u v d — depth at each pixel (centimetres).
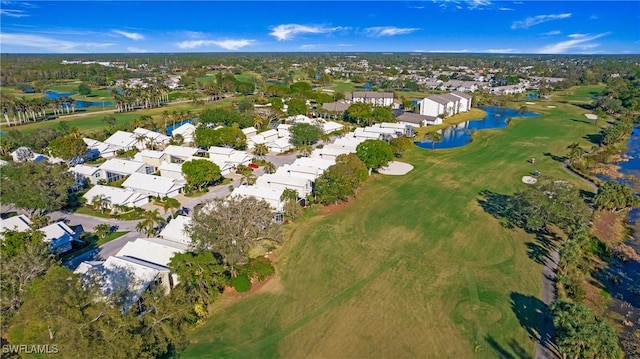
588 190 8212
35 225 5634
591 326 3559
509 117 16662
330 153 10062
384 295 4688
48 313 3120
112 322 3300
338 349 3862
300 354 3800
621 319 4362
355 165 7825
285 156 10844
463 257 5553
